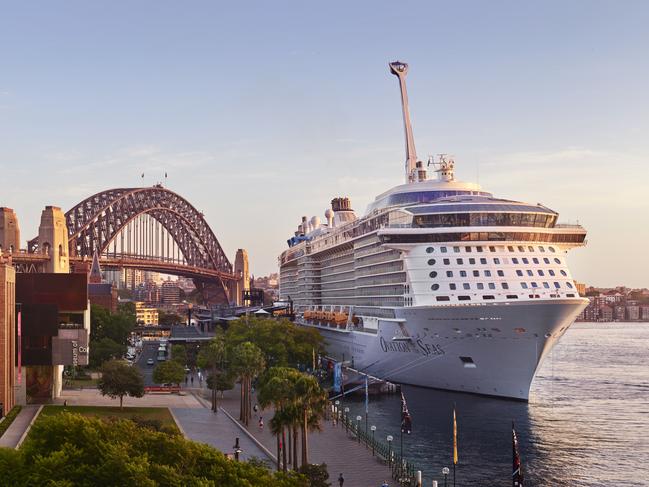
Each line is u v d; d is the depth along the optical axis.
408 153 170.50
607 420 109.88
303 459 72.06
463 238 118.25
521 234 118.50
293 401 72.38
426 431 99.62
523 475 80.00
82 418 50.09
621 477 79.50
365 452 88.75
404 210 123.94
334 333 166.38
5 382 97.62
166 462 50.06
